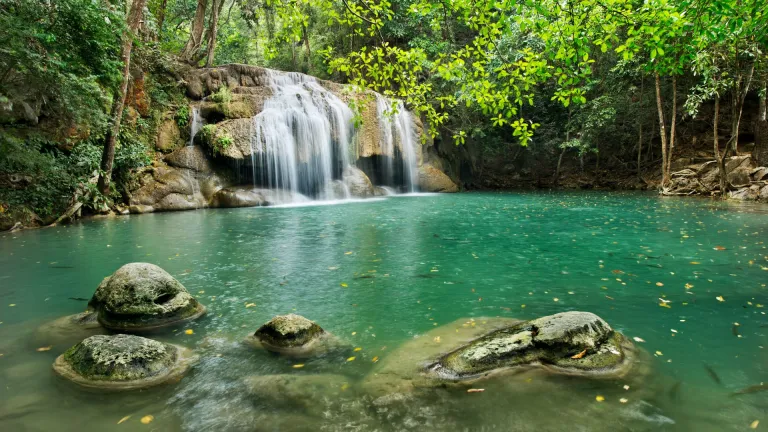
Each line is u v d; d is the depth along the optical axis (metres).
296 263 6.62
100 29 9.37
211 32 20.20
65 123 11.44
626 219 11.14
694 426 2.40
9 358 3.33
